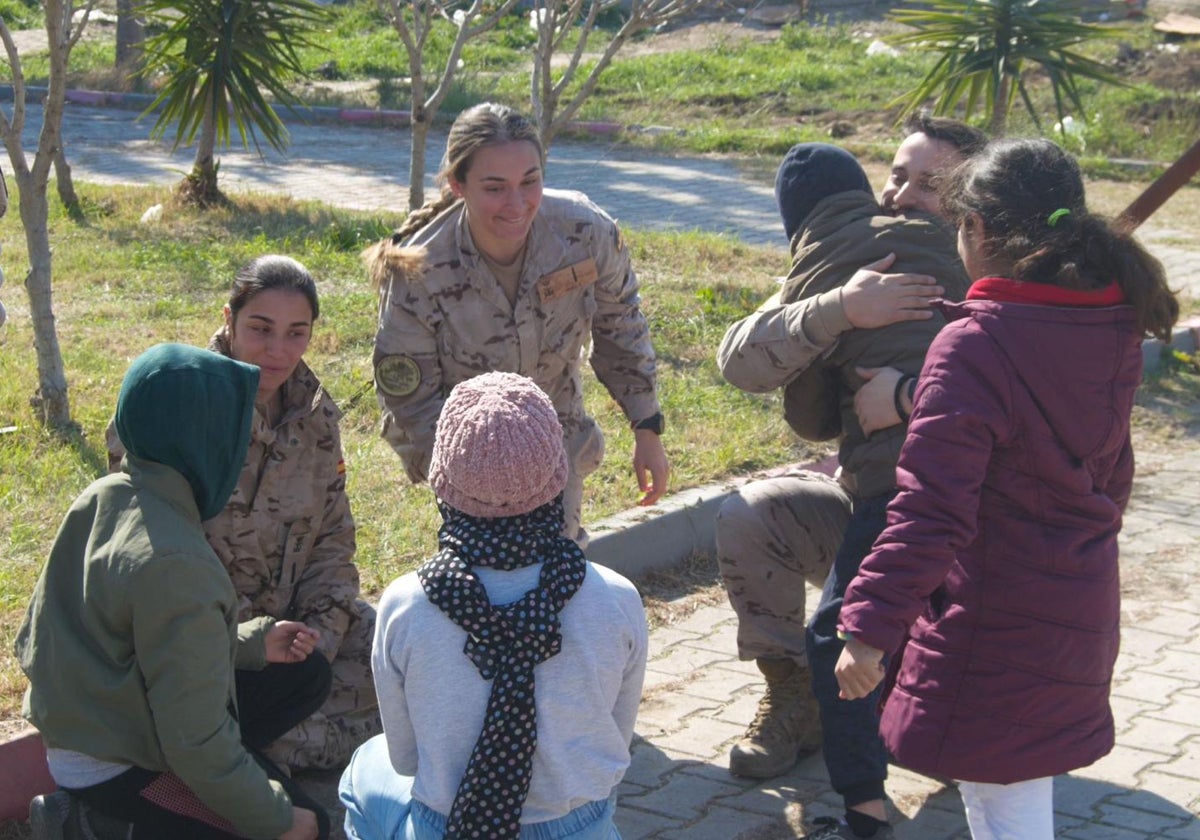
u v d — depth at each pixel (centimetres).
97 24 2550
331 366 761
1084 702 310
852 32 2559
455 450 260
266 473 383
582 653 264
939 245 380
